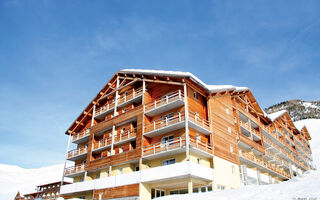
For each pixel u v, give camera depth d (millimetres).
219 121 27000
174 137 24281
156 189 24547
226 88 28297
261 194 10969
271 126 45812
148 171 22828
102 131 31688
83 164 32469
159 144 25078
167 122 24266
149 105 26500
